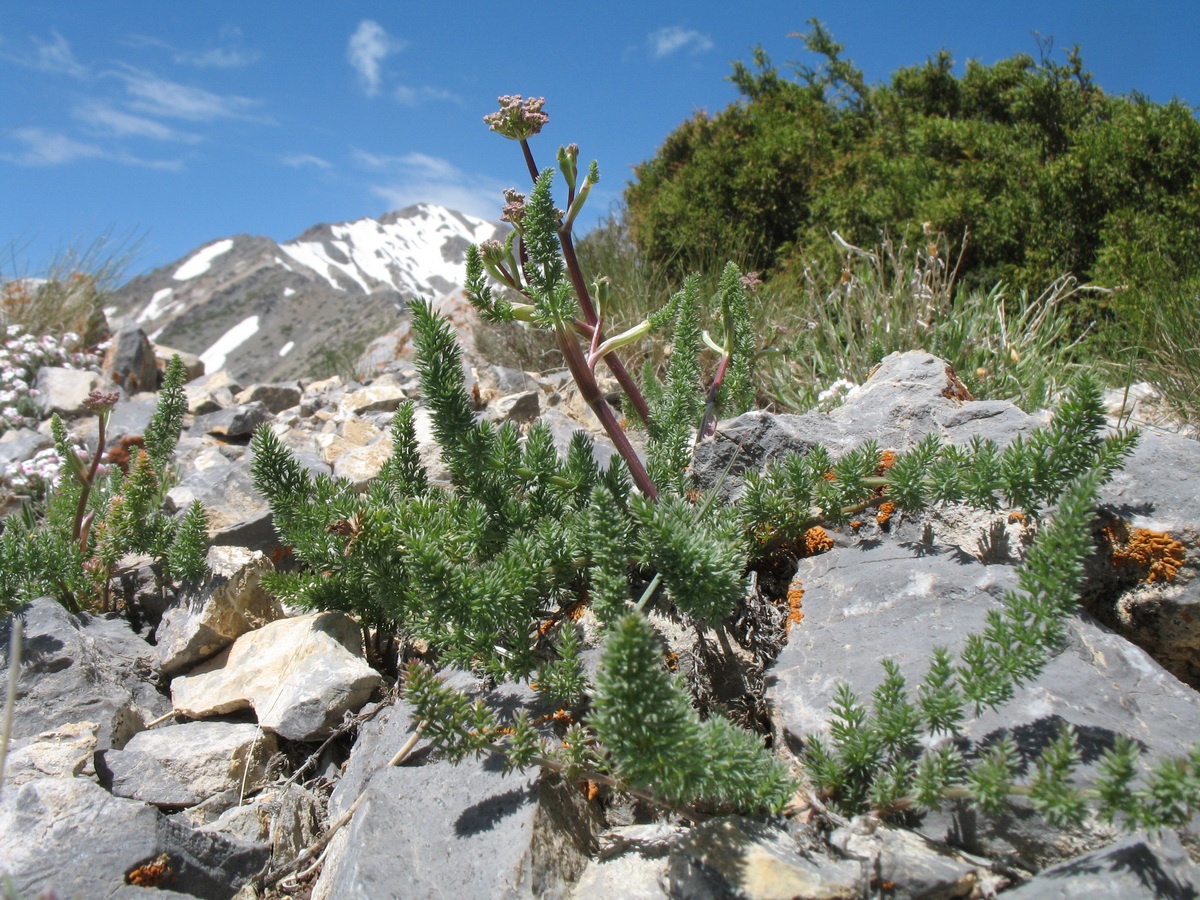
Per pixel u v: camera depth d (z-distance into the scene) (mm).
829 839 1723
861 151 8805
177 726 2484
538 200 2266
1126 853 1537
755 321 5441
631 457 2352
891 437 2785
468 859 1763
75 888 1817
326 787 2320
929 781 1634
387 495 2531
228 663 2689
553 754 1824
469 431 2268
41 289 7297
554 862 1773
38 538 3012
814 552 2553
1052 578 1710
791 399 4762
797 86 10805
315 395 6090
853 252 6762
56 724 2418
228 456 4883
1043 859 1649
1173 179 6285
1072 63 8727
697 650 2270
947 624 2107
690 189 8297
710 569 1898
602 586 1972
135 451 3301
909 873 1577
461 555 2205
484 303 2326
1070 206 6414
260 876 2014
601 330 2539
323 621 2648
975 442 2277
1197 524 2186
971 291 6348
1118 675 1950
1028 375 4387
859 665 2066
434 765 2029
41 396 5820
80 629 2750
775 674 2160
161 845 1912
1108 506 2281
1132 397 4320
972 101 9805
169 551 2887
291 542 2688
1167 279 4938
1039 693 1859
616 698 1537
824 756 1785
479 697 2160
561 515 2324
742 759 1692
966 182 6934
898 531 2521
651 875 1736
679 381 2779
